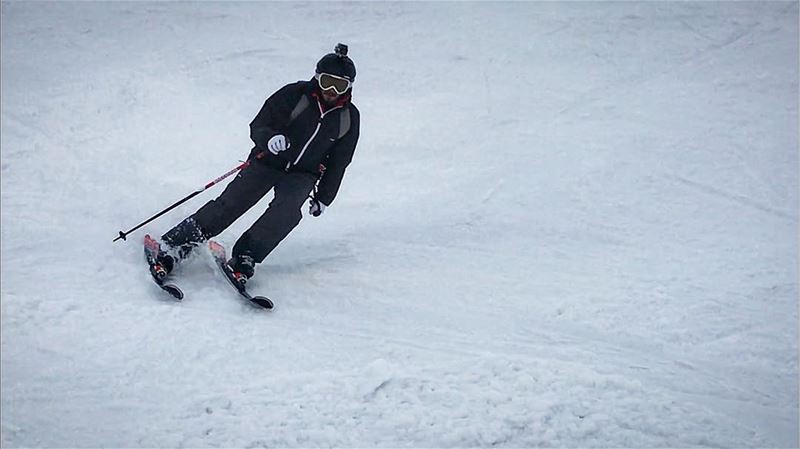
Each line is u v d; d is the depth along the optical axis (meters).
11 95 12.65
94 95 12.83
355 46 15.39
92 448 5.99
